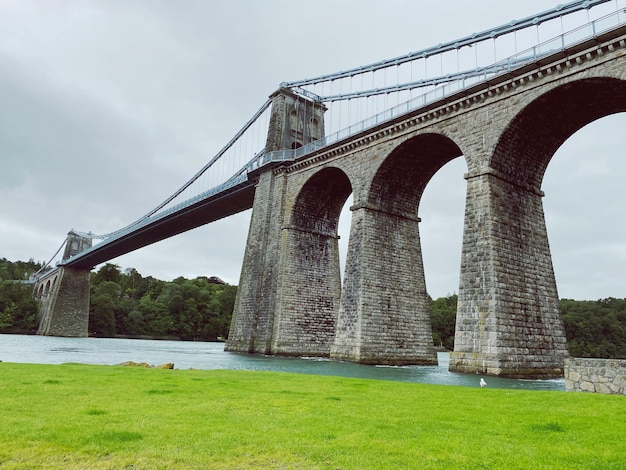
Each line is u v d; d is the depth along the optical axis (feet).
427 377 73.15
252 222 144.46
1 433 22.43
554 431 25.00
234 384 43.68
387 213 111.45
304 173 131.54
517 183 87.76
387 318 104.94
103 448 20.49
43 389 36.19
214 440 22.08
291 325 126.31
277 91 156.25
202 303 369.30
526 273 83.41
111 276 427.33
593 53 73.41
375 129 108.58
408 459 19.60
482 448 21.31
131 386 39.58
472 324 79.15
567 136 89.92
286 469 18.45
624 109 81.00
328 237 140.36
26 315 355.97
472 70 96.89
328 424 25.76
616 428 25.82
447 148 104.73
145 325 350.43
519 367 76.02
